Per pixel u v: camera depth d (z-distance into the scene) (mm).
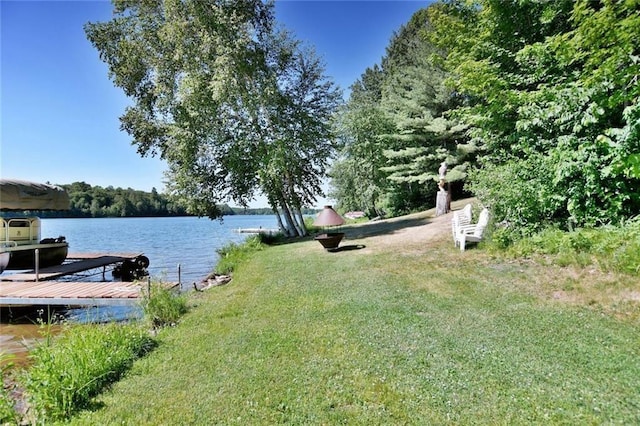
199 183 13852
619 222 5613
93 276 13211
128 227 44156
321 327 4566
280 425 2637
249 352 4008
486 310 4602
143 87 14672
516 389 2834
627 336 3590
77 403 3184
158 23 13398
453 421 2514
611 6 4922
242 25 12430
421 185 20469
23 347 5844
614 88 5625
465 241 7812
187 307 6242
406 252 8430
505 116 7926
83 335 4129
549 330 3871
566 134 6648
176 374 3646
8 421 2766
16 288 8266
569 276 5152
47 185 12117
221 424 2715
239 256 11109
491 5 7973
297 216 16312
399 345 3822
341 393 2992
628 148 5219
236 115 13547
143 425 2771
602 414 2459
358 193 25219
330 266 8133
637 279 4523
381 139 21547
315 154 14789
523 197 6754
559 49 5922
